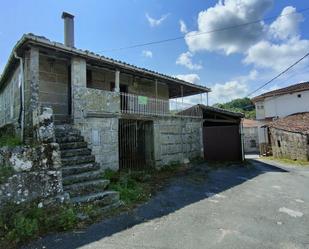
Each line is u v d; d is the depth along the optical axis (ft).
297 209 19.93
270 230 15.66
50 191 16.37
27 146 16.10
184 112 47.29
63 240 13.79
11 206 14.56
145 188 24.97
